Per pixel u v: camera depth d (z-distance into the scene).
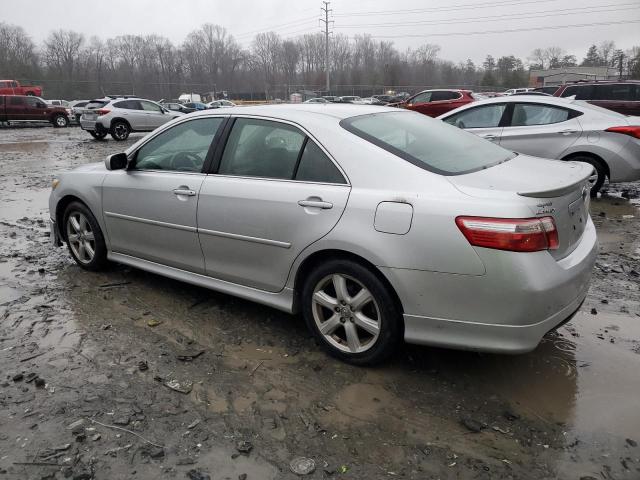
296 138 3.43
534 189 2.77
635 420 2.75
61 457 2.51
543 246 2.71
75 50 79.00
